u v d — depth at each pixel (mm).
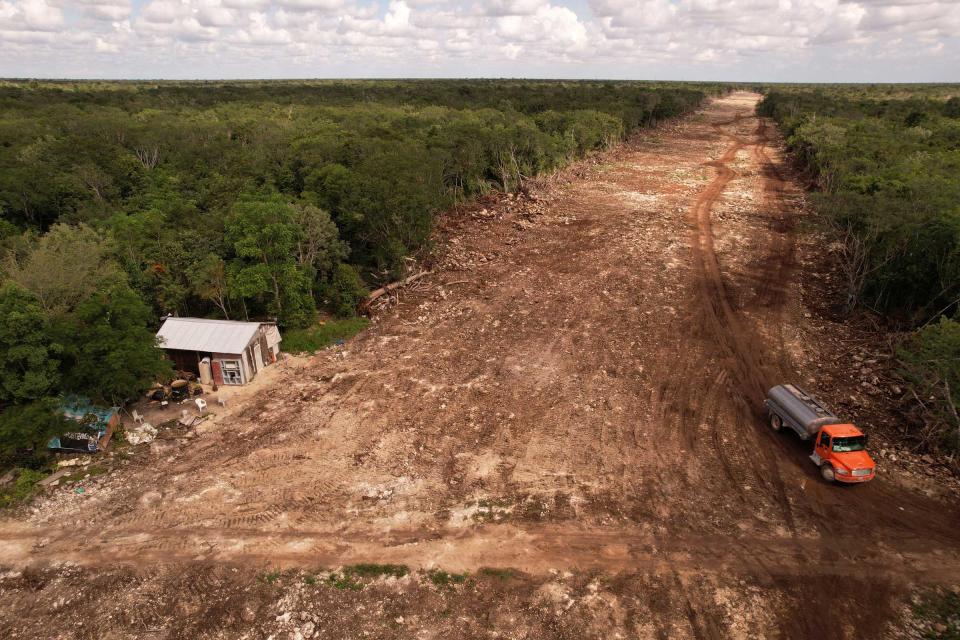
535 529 20203
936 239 32594
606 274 44156
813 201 41406
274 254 33562
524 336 34562
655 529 20219
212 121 83500
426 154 53875
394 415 26781
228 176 49156
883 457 23719
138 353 24562
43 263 27156
